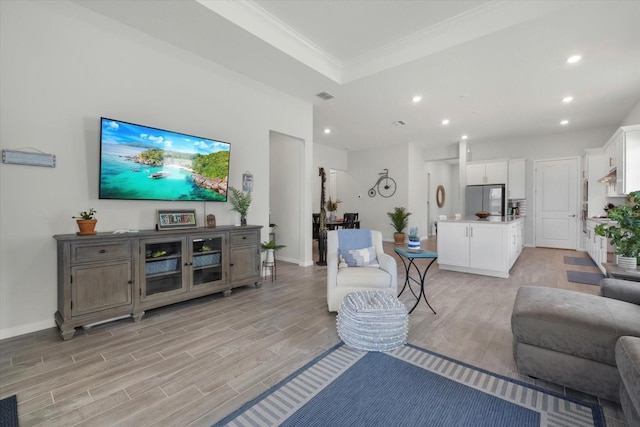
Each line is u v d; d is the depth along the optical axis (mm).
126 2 2596
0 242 2324
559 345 1691
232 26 2928
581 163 6867
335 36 3520
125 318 2803
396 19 3191
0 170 2312
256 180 4285
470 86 4301
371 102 5004
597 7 2576
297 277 4398
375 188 8953
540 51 3305
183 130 3422
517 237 5438
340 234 3312
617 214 2725
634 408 1251
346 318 2299
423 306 3158
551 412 1554
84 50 2697
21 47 2385
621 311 1715
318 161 8555
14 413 1525
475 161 7930
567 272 4684
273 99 4473
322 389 1743
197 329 2568
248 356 2117
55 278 2572
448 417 1519
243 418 1510
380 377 1860
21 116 2393
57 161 2568
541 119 5949
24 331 2428
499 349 2221
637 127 4043
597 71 3801
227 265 3461
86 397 1661
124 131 2822
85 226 2498
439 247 4918
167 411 1559
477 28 3061
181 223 3262
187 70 3445
